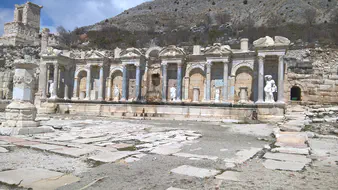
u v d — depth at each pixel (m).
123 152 9.77
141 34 81.00
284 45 27.09
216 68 33.81
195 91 34.28
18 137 13.04
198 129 18.78
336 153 10.05
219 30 76.56
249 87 31.75
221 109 28.06
